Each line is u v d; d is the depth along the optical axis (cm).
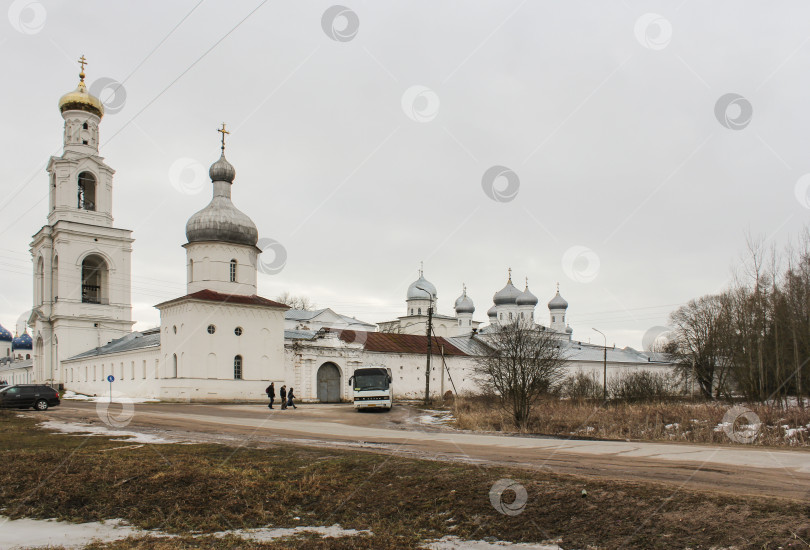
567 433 2841
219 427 2948
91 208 8025
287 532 1238
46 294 7981
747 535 995
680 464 1644
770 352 4603
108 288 7950
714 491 1219
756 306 4681
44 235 7969
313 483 1512
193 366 5319
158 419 3406
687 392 6725
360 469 1628
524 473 1452
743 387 4728
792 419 2894
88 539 1217
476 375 7669
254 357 5691
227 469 1680
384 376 4575
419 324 10619
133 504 1439
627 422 3048
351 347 6406
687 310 7062
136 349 6197
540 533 1134
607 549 1040
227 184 6159
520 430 2973
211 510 1373
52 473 1675
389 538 1159
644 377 5397
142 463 1775
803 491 1248
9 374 11275
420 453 1919
